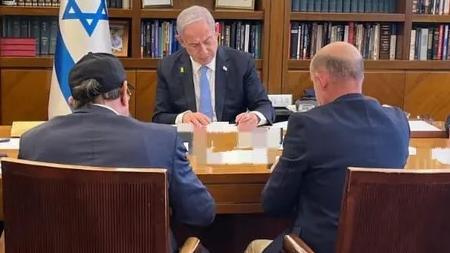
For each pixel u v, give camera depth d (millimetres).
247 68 3154
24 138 1672
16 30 3945
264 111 2977
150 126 1681
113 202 1511
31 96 3979
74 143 1617
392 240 1606
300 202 1883
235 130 2643
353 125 1792
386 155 1789
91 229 1537
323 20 4098
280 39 4066
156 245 1541
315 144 1780
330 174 1780
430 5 4176
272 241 2047
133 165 1602
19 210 1568
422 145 2484
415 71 4223
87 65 1666
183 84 3119
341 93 1837
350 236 1604
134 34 3984
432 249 1621
